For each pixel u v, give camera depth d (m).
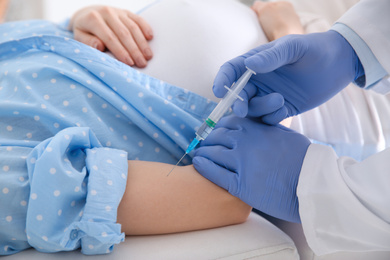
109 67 0.83
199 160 0.78
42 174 0.63
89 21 1.00
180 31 0.95
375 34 0.79
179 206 0.73
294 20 1.16
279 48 0.70
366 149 1.06
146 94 0.81
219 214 0.76
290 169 0.73
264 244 0.73
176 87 0.87
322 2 1.36
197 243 0.71
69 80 0.81
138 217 0.71
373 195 0.68
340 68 0.80
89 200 0.64
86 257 0.65
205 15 0.98
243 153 0.76
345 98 1.06
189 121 0.84
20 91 0.78
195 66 0.90
